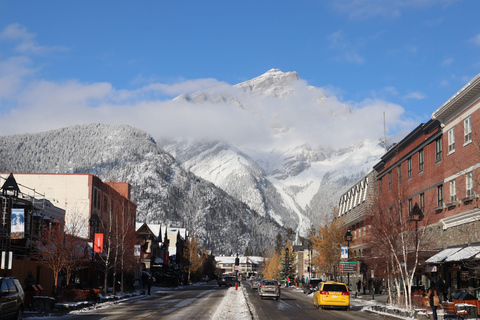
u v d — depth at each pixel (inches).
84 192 2495.1
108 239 1968.5
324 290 1337.4
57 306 1164.5
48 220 1701.5
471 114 1406.3
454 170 1513.3
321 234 2851.9
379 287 2393.0
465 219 1423.5
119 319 954.1
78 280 1972.2
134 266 2193.7
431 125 1692.9
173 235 4594.0
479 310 935.7
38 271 1496.1
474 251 1255.5
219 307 1274.6
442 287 1262.3
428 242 1594.5
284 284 4581.7
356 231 2977.4
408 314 1115.3
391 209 1647.4
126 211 2847.0
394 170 2169.0
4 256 1102.4
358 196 2807.6
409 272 1696.6
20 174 2511.1
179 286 3690.9
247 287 3580.2
